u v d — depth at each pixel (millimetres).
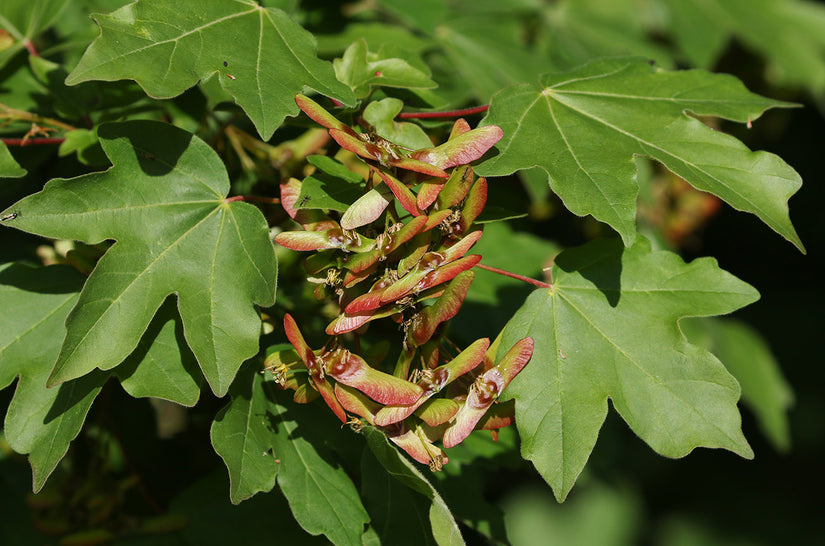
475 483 699
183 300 633
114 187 635
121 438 724
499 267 768
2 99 696
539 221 918
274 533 697
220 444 631
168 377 635
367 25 744
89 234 630
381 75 659
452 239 631
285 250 690
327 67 644
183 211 640
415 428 627
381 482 654
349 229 625
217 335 631
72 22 742
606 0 928
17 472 738
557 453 637
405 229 620
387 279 626
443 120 666
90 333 624
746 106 667
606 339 646
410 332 627
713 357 643
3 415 687
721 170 650
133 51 626
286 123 658
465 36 772
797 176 646
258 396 647
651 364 645
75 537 702
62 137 687
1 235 789
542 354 645
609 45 859
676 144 655
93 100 683
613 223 630
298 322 676
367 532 649
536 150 645
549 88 664
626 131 656
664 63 874
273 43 644
